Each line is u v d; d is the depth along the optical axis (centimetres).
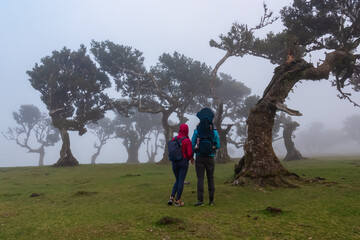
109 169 1593
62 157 2223
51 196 588
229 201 462
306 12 1480
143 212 376
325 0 1368
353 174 770
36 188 786
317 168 1057
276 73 851
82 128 2394
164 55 2877
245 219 325
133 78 2733
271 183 630
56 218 361
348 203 395
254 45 2034
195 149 457
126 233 277
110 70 2681
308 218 321
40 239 269
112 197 538
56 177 1202
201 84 2938
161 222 308
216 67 2127
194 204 443
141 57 2700
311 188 568
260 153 700
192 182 750
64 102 2503
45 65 2417
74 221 340
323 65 918
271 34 2114
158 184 732
